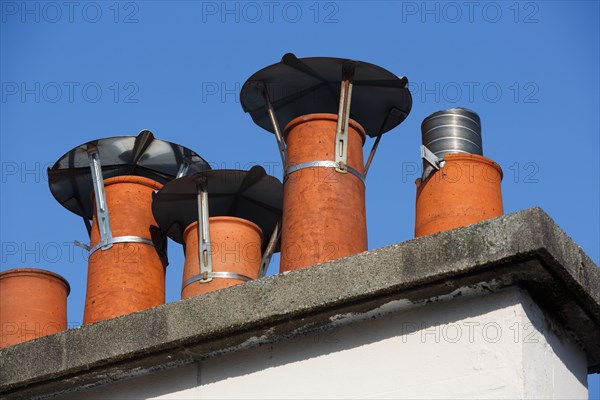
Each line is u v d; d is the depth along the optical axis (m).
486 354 11.03
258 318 11.79
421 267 11.20
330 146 14.09
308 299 11.62
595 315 11.54
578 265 11.20
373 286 11.37
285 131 14.49
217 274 14.59
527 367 10.90
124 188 16.02
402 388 11.30
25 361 12.95
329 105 15.59
